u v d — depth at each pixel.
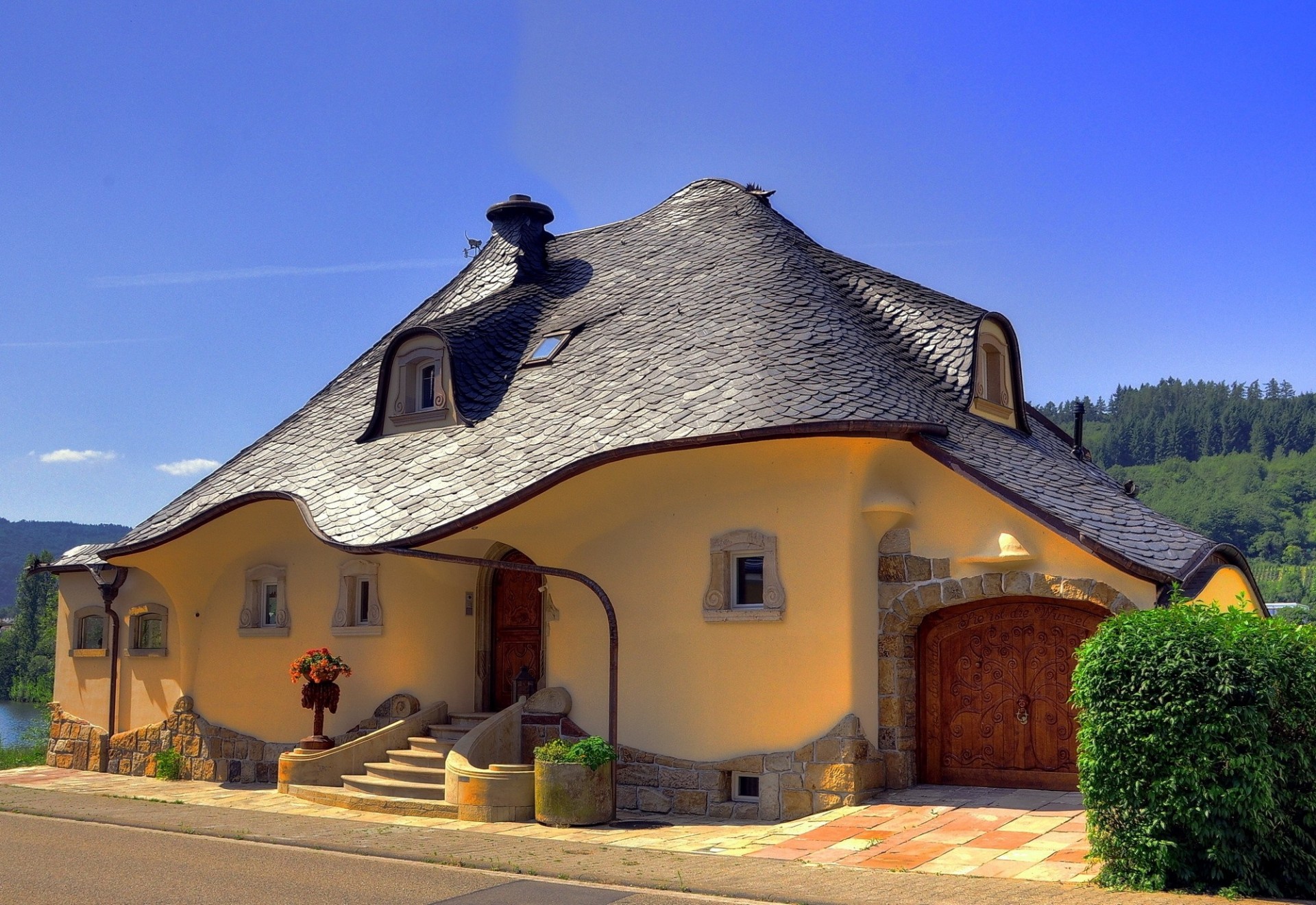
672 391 15.05
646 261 19.83
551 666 15.88
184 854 11.93
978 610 14.25
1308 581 77.88
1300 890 9.30
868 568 14.05
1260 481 99.69
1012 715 13.94
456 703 17.59
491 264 22.25
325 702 17.25
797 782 13.58
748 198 20.56
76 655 22.41
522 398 17.22
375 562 18.08
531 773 14.16
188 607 20.27
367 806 15.08
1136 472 109.44
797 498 14.09
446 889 9.95
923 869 10.38
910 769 14.16
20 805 15.99
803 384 14.14
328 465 17.98
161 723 20.44
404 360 18.80
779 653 13.95
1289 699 9.51
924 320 17.39
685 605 14.69
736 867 10.79
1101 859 10.18
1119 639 9.92
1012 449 15.57
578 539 15.68
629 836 12.77
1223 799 9.26
